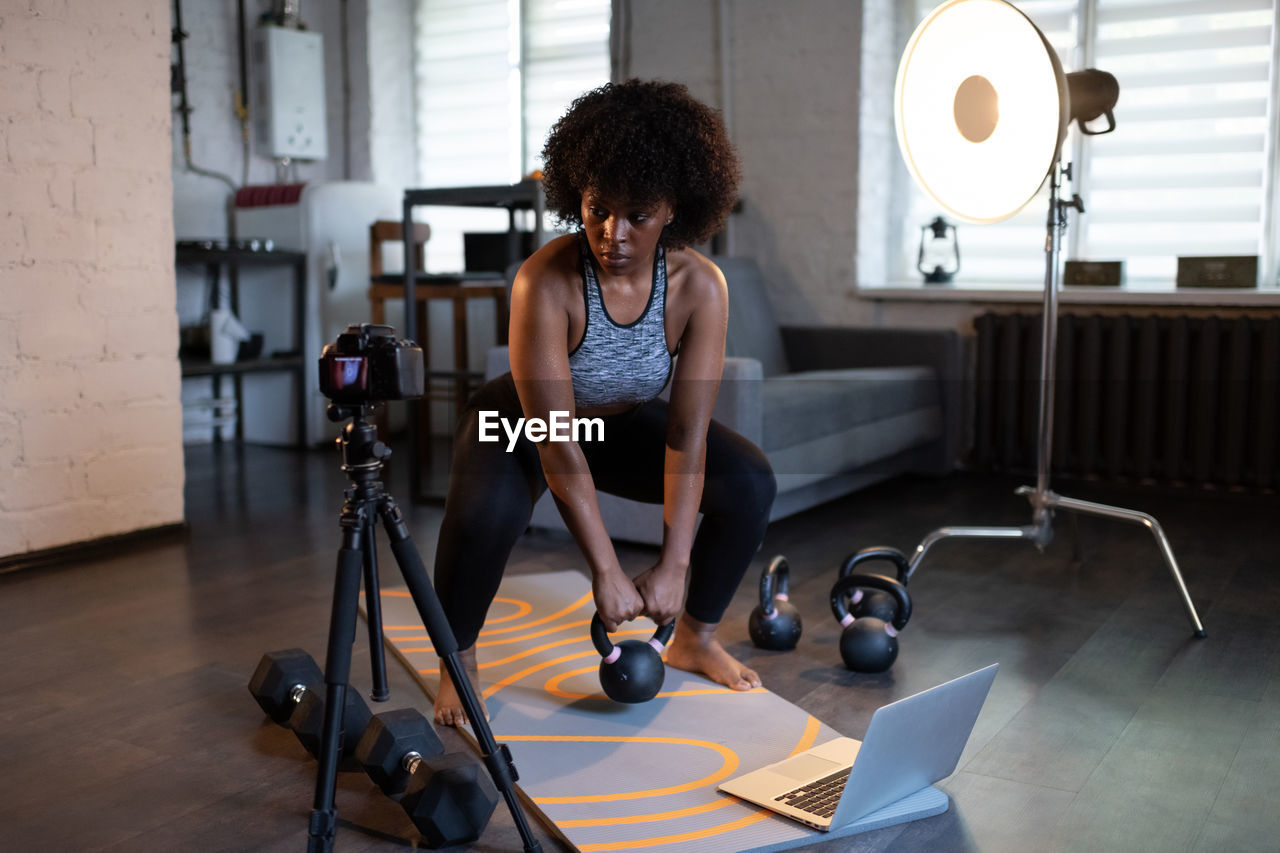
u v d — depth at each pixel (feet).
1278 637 7.52
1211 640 7.47
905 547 10.05
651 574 5.75
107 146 9.62
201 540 10.21
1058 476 13.24
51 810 5.09
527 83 16.84
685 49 14.83
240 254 14.47
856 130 13.75
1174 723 6.07
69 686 6.63
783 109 14.25
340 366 4.22
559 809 4.95
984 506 11.80
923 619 7.95
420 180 18.04
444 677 6.12
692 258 5.78
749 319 13.21
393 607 8.13
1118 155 13.17
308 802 5.19
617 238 4.93
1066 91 7.55
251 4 16.76
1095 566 9.39
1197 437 11.93
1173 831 4.88
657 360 5.80
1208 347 11.73
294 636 7.54
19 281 9.04
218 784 5.36
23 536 9.22
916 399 12.57
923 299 13.64
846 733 5.94
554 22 16.48
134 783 5.37
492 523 5.81
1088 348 12.42
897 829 4.88
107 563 9.39
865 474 12.34
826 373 12.28
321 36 17.19
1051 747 5.77
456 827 4.71
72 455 9.55
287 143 16.80
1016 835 4.84
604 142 4.79
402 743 5.04
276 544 10.06
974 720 5.22
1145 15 12.75
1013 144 7.82
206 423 16.14
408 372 4.27
